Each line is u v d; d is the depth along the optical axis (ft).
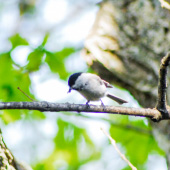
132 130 42.11
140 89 37.09
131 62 36.45
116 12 38.22
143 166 42.86
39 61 36.42
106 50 36.60
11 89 34.83
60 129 41.63
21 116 37.65
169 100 34.65
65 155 42.73
